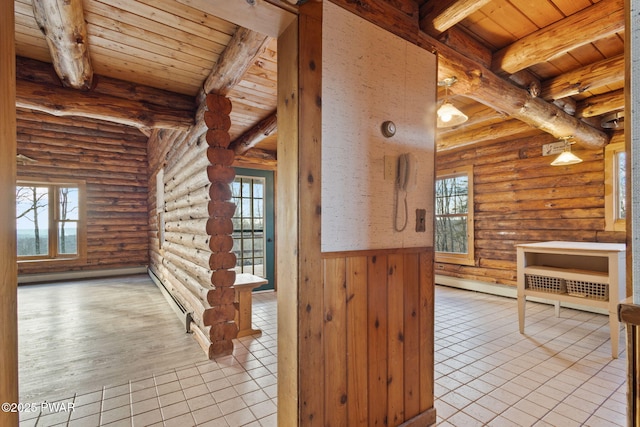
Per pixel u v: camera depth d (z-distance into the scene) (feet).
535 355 8.98
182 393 7.09
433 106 6.31
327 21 4.75
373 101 5.32
